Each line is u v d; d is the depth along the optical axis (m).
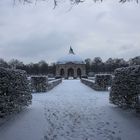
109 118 11.70
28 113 13.64
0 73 11.79
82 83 59.19
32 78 29.62
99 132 9.00
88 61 127.75
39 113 13.59
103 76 30.08
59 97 22.69
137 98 12.87
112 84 15.89
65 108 15.30
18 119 11.86
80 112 13.62
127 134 8.67
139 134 8.66
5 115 12.20
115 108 15.03
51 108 15.45
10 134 8.92
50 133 9.00
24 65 119.62
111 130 9.28
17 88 13.54
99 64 127.25
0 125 10.48
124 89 14.11
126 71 13.91
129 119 11.41
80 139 8.09
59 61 110.62
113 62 125.44
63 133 8.96
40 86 29.61
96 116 12.29
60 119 11.68
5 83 11.95
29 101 16.17
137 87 12.74
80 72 109.38
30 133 9.05
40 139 8.23
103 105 16.48
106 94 25.12
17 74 13.70
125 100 14.34
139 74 12.58
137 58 17.48
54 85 42.19
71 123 10.67
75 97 22.41
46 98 21.88
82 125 10.23
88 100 19.66
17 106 13.54
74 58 110.00
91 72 121.38
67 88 37.91
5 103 11.83
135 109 13.36
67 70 108.75
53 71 122.81
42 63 124.19
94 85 32.22
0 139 8.28
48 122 11.04
